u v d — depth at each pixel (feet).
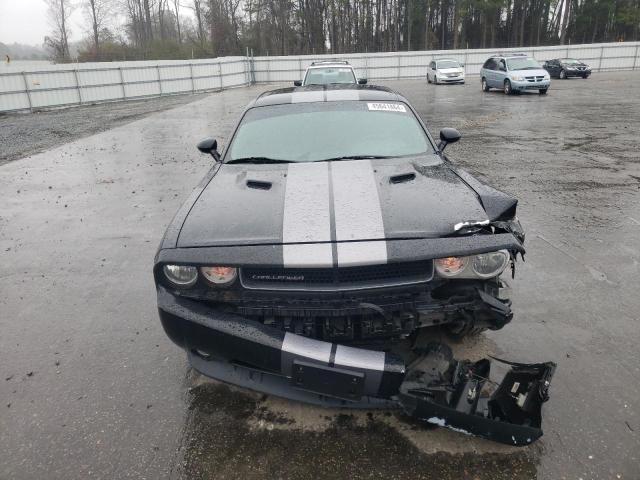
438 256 7.19
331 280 7.24
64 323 11.25
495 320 7.76
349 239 7.39
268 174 9.98
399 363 6.85
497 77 67.67
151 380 9.08
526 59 67.46
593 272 12.88
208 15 168.55
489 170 24.84
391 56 109.29
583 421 7.70
